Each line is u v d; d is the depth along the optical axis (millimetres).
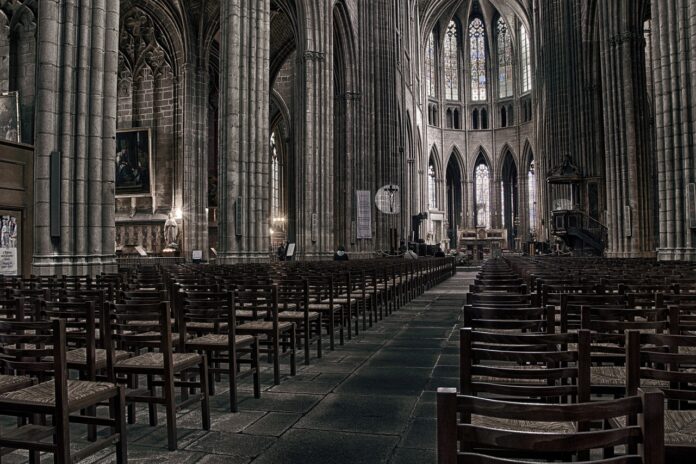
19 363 4129
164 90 33594
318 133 29156
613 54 29078
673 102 19344
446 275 32594
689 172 18875
